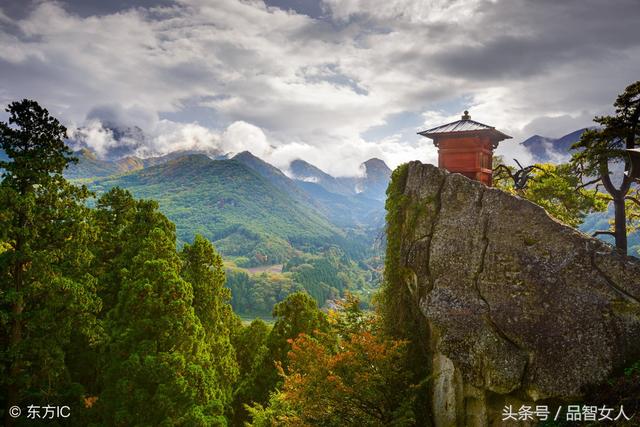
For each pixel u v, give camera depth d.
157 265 23.81
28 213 21.73
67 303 22.03
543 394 14.77
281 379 31.55
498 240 17.39
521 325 15.85
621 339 14.63
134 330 22.77
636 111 22.75
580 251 16.05
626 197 25.55
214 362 28.61
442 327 16.77
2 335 22.45
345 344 18.33
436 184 19.45
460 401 16.47
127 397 21.06
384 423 17.09
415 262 18.83
